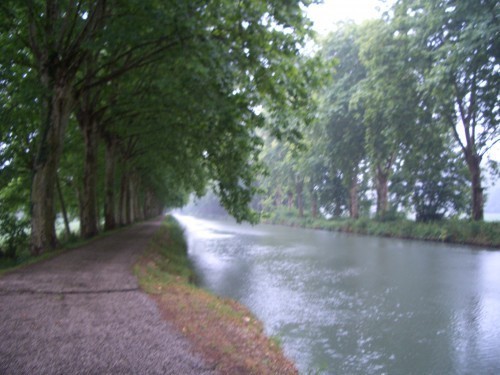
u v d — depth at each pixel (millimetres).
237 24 13094
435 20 29531
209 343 6367
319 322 11422
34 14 14086
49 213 15000
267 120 16766
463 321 11609
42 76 14070
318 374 7578
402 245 32156
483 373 8266
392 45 34000
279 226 68438
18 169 21578
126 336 6246
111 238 21344
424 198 42250
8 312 7191
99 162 31781
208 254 27094
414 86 33250
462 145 34594
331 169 53188
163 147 27531
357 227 47750
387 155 40594
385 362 8719
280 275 18906
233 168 17500
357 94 38000
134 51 16781
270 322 11312
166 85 14734
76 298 8359
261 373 5754
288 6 12641
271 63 13891
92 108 20656
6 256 20219
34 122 18375
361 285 16531
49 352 5469
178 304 8531
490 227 31266
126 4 12570
